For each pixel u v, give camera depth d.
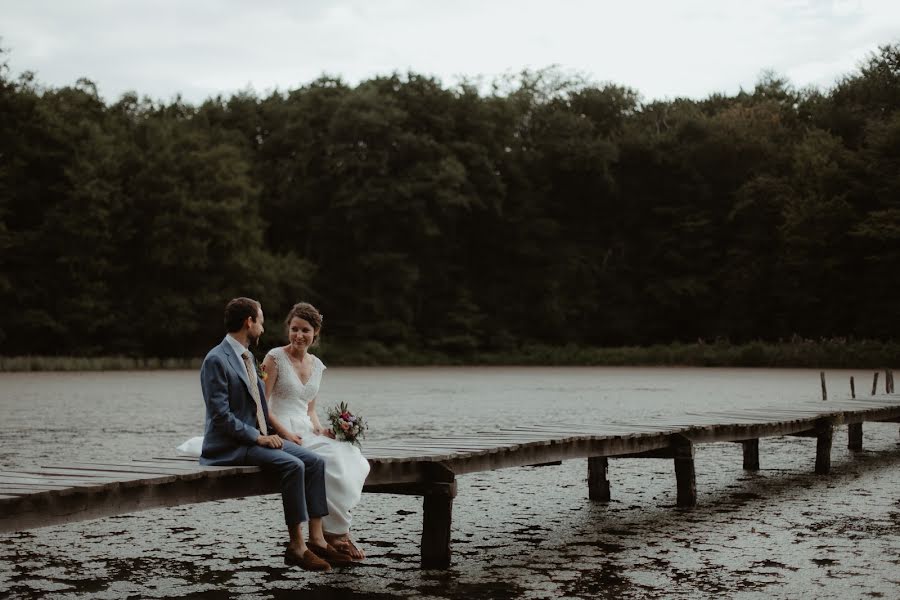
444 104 65.50
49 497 5.75
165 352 58.12
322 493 7.05
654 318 67.19
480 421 19.45
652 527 9.02
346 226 63.09
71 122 57.50
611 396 28.72
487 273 68.25
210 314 57.69
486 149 65.19
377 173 62.72
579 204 69.56
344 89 65.31
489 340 64.88
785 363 54.12
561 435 9.77
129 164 57.84
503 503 10.43
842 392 30.36
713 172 66.31
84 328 55.00
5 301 53.59
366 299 62.19
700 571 7.13
